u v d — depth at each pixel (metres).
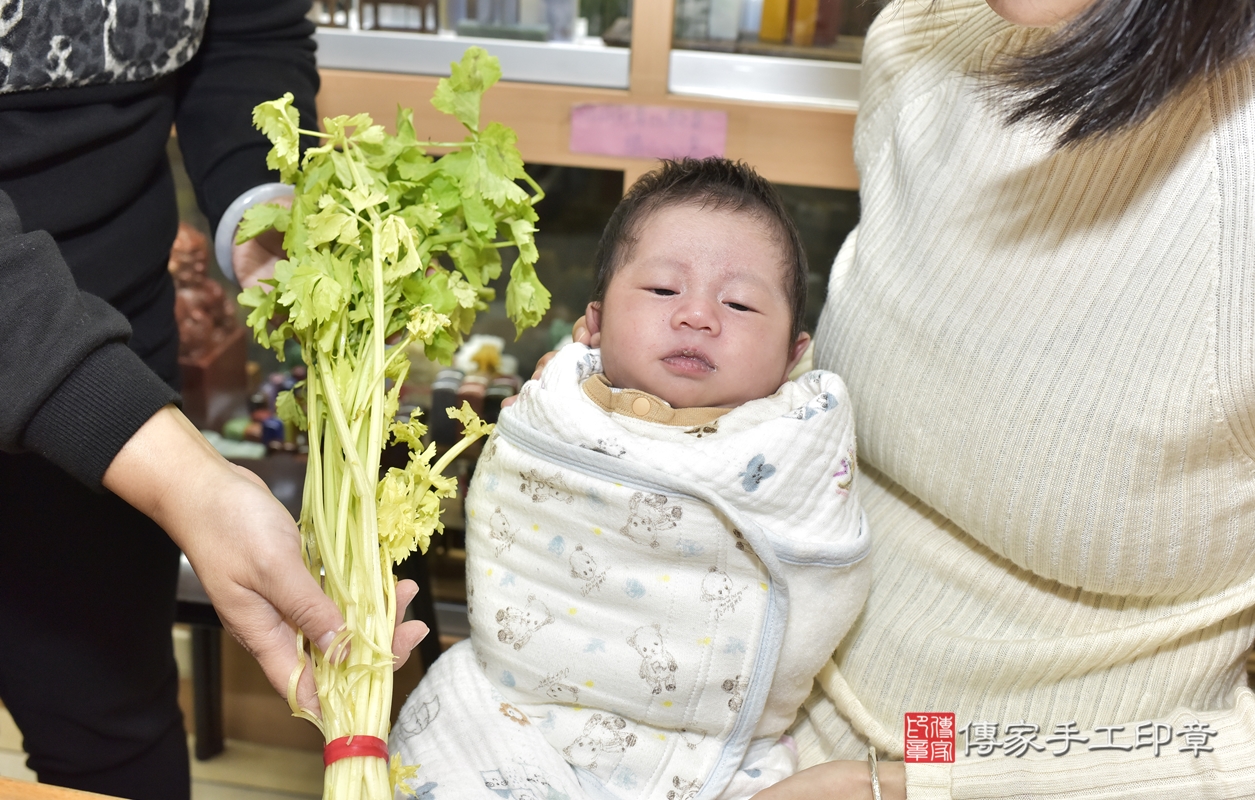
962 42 0.83
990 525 0.78
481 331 1.76
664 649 0.77
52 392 0.63
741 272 0.85
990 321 0.75
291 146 0.83
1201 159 0.67
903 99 0.87
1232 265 0.65
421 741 0.81
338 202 0.86
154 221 1.02
